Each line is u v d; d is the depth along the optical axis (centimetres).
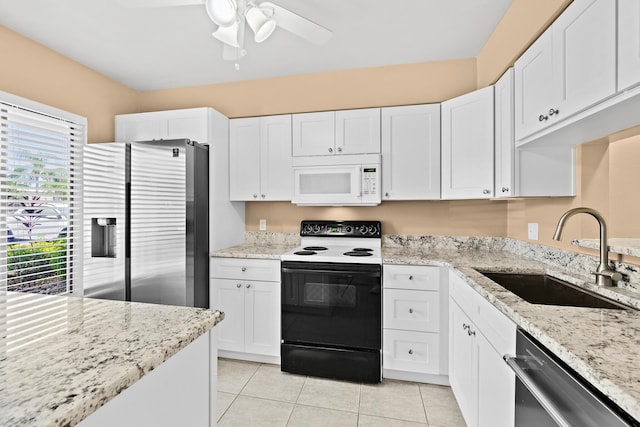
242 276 247
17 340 76
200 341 91
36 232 221
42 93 228
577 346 78
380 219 283
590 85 111
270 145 276
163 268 235
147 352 70
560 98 130
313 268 229
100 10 192
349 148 260
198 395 90
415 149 249
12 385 56
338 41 230
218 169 268
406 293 218
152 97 316
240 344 248
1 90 204
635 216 142
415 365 218
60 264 235
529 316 101
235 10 129
